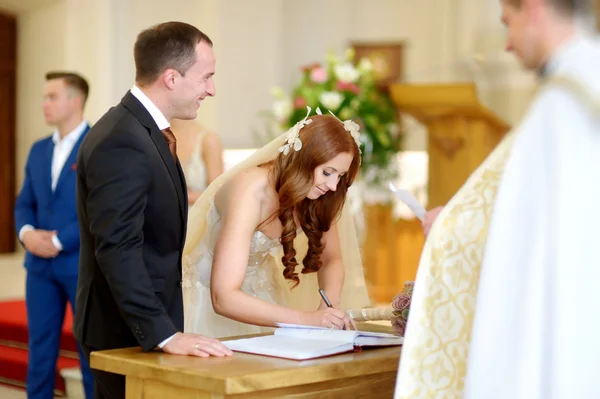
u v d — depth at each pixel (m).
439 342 2.39
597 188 2.02
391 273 8.28
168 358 2.70
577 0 2.15
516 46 2.23
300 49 11.05
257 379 2.41
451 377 2.37
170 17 9.49
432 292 2.41
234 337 3.18
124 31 9.01
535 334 2.04
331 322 3.25
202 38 3.14
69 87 4.90
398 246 8.26
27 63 10.25
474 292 2.36
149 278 2.97
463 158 6.77
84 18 9.12
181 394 2.51
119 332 3.09
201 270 3.84
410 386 2.39
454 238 2.40
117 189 2.89
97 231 2.89
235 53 9.87
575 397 2.00
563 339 2.00
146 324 2.82
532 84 10.19
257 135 9.97
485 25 10.53
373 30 11.27
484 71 10.48
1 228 10.90
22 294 8.44
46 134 10.25
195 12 9.80
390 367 2.75
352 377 2.75
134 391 2.66
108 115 3.08
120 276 2.85
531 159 2.09
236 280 3.37
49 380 4.86
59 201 4.82
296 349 2.73
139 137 2.98
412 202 2.77
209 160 5.51
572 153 2.03
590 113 2.02
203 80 3.12
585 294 2.01
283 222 3.57
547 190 2.05
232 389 2.36
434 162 6.89
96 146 2.95
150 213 3.03
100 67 8.91
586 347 2.01
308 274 4.04
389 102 6.76
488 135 6.79
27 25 10.18
